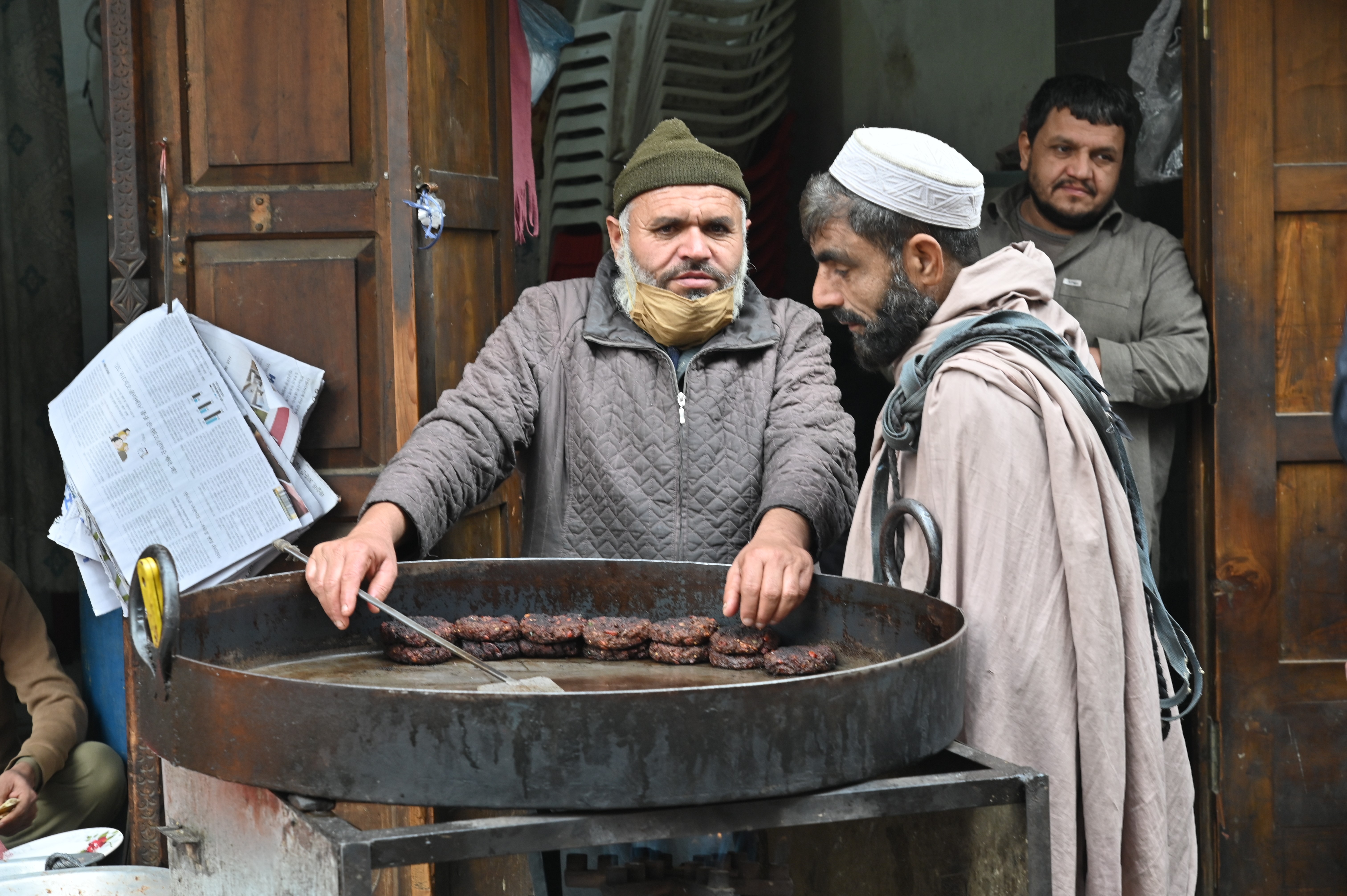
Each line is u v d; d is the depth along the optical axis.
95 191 3.79
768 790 1.10
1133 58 3.13
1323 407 2.69
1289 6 2.63
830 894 1.58
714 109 4.69
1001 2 4.30
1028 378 1.43
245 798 1.26
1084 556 1.38
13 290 3.55
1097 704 1.38
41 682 2.78
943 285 1.58
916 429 1.51
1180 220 3.52
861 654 1.57
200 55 2.27
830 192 1.59
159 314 2.24
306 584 1.64
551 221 4.46
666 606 1.76
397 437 2.26
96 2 3.73
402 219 2.22
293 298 2.29
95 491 2.18
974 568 1.41
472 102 2.53
